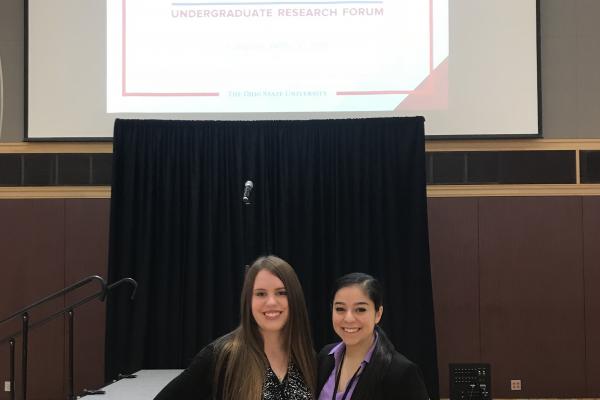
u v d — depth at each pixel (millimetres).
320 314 5773
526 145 6254
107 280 5922
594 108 6305
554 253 6219
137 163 5922
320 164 5895
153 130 5941
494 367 6152
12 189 6352
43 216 6352
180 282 5816
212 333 5730
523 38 6176
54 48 6273
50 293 6277
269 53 6234
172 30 6258
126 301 5715
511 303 6195
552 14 6359
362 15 6227
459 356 6164
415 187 5754
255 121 5957
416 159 5793
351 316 2174
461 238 6242
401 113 6191
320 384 2221
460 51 6188
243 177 5898
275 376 2109
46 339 6262
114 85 6254
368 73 6207
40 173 6375
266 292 2127
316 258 5840
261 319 2111
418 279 5656
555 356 6145
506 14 6184
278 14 6238
